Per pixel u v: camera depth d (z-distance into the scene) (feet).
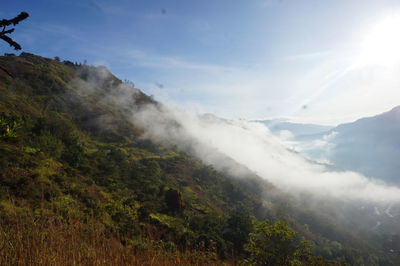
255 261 45.44
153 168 271.08
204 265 16.81
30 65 481.05
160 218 136.87
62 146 202.90
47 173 124.98
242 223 152.25
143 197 167.63
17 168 113.60
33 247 11.68
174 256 16.30
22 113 260.42
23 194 82.33
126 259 13.46
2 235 12.12
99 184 160.66
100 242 14.38
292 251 44.68
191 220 156.15
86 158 207.72
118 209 119.34
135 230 43.47
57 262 11.18
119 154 270.87
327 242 375.04
